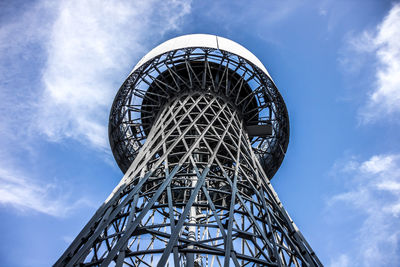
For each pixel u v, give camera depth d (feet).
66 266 51.29
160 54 97.96
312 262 60.13
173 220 54.90
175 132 93.61
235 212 63.77
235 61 104.47
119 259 47.80
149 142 86.84
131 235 53.52
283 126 109.81
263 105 113.19
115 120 107.96
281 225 69.51
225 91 109.81
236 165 76.13
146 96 112.06
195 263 78.84
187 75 114.93
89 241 54.95
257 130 109.40
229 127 96.68
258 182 76.13
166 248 47.60
